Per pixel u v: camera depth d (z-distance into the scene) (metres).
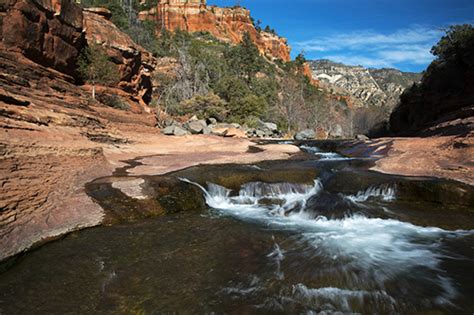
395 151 16.03
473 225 7.89
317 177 12.30
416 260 6.00
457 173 11.06
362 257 6.13
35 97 14.21
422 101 33.16
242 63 70.50
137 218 8.15
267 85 68.12
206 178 11.36
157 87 41.91
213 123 36.28
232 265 5.67
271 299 4.56
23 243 5.90
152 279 5.08
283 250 6.44
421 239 7.12
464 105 25.38
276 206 10.12
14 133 8.96
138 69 33.50
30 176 7.50
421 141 16.38
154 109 35.25
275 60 120.12
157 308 4.29
